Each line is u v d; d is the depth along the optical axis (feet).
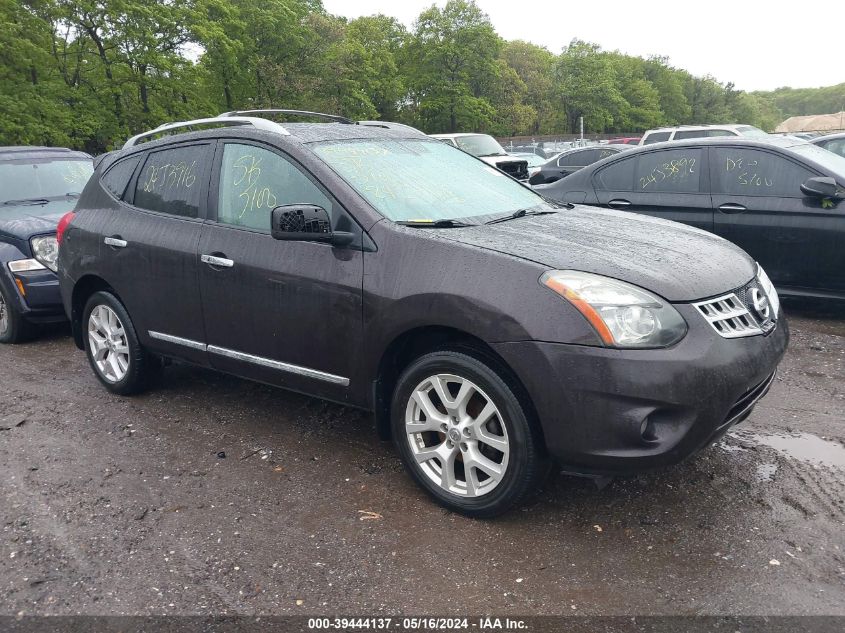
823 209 19.02
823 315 20.62
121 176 15.44
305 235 10.81
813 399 14.38
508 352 9.30
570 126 262.26
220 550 9.87
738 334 9.57
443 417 10.41
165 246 13.60
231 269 12.43
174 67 96.94
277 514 10.78
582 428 9.06
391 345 10.68
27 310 20.16
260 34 134.62
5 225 20.79
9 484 12.03
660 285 9.29
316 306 11.32
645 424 8.91
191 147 13.96
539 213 12.80
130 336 15.08
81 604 8.80
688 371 8.86
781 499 10.55
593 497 10.87
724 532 9.78
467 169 13.96
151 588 9.08
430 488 10.71
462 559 9.45
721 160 21.07
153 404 15.44
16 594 9.04
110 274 14.88
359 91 154.92
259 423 14.26
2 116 74.18
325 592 8.89
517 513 10.52
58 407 15.55
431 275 10.07
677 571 8.98
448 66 191.31
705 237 11.90
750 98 389.80
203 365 13.87
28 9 79.15
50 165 25.53
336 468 12.20
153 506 11.14
